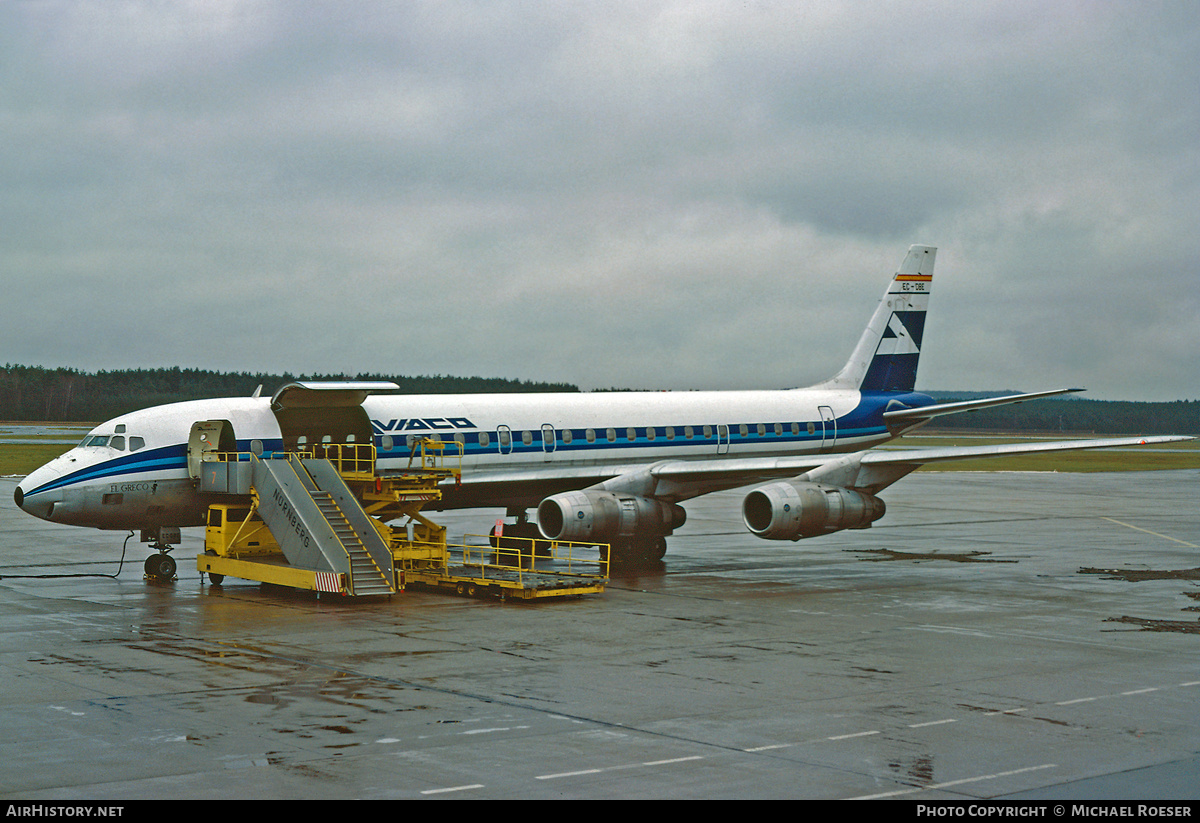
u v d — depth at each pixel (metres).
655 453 40.41
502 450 37.06
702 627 24.67
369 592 28.23
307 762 14.17
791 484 34.06
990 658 21.20
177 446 32.53
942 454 33.72
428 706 17.14
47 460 97.69
